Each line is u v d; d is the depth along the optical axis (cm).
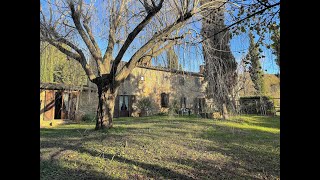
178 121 1198
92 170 409
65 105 1415
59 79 1296
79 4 788
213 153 553
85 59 866
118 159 479
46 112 1311
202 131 880
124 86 1789
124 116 1777
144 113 1855
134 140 667
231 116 702
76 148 567
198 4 579
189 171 420
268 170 437
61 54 995
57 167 420
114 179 371
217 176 400
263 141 712
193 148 596
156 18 762
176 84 904
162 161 474
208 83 653
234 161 491
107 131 820
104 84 870
